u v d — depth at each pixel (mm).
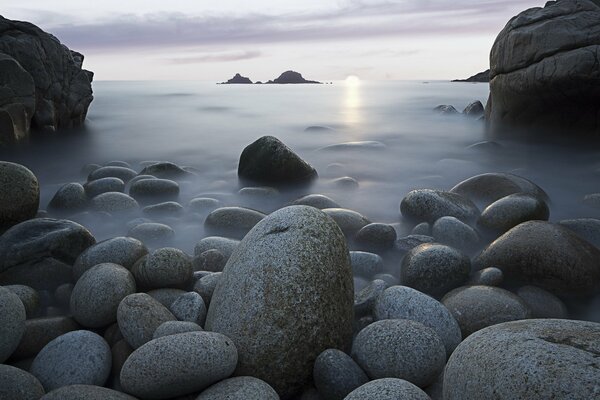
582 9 12016
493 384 2160
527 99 12703
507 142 13273
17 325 3203
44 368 3094
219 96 38438
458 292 4055
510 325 2480
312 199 6895
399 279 4703
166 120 20641
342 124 18891
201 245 4957
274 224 3422
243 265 3281
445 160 10930
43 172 10586
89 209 6785
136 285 4082
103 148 13742
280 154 8562
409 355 2975
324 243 3307
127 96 37625
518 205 5578
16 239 4527
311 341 3092
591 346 2135
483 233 5684
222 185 8875
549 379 2031
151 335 3289
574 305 4363
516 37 12586
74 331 3322
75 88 15984
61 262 4492
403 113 22719
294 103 30047
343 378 2895
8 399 2732
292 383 3070
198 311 3564
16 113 12203
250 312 3076
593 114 11898
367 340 3119
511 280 4535
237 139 15508
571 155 11414
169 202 6934
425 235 5621
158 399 2828
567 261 4320
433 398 2977
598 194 7508
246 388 2715
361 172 10219
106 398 2674
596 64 11055
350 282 3410
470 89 49438
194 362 2744
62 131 15352
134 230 5703
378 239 5402
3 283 4359
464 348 2436
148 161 11516
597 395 1921
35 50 14070
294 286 3107
